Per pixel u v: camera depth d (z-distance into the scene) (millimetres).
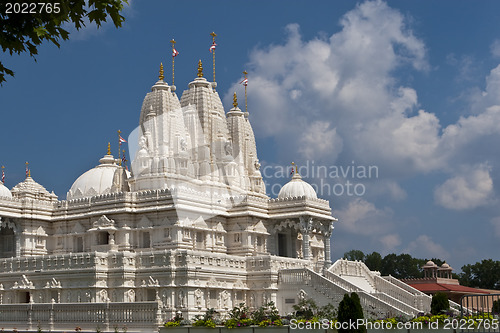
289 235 96938
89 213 89875
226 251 90500
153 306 59031
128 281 72312
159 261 71812
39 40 20453
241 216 90438
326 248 94938
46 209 94062
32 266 77750
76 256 74250
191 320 61688
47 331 61844
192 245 85688
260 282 76750
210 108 100812
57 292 74688
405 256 177625
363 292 69750
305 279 74188
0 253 94812
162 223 85312
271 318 58719
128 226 86875
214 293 73062
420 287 102062
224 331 55188
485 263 158000
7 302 78312
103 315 61344
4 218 91188
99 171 101250
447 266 114312
